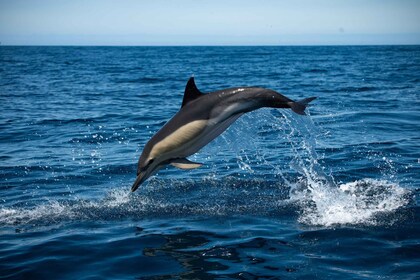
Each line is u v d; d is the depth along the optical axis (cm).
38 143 1395
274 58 8150
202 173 1047
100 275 563
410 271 557
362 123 1584
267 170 1061
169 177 1021
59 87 3103
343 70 4550
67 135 1502
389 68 4762
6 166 1130
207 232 704
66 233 709
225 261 596
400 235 673
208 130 639
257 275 554
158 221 761
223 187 945
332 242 654
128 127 1633
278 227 719
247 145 1245
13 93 2733
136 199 880
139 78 3866
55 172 1080
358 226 713
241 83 3231
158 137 652
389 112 1791
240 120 1184
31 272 573
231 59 7800
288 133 1412
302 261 592
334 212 781
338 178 985
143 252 630
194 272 567
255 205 832
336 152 1202
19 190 951
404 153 1180
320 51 13325
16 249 646
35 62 6894
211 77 3825
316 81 3316
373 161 1109
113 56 9894
